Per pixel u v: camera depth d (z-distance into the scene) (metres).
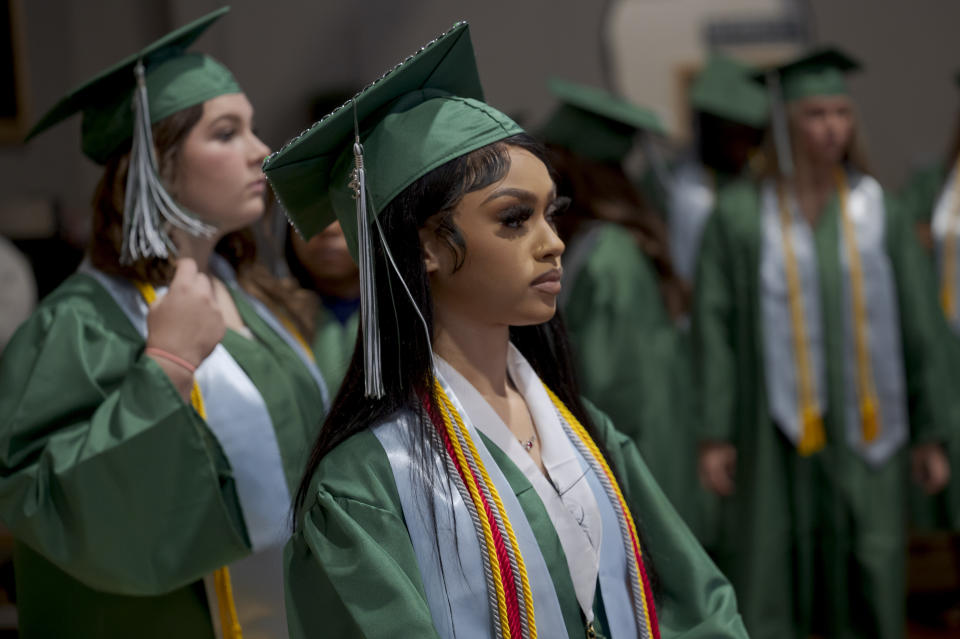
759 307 3.47
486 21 5.75
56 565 1.77
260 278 2.20
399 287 1.35
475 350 1.41
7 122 5.02
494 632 1.31
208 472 1.72
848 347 3.44
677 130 5.71
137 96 1.92
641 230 3.59
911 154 5.71
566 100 3.59
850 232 3.45
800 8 5.72
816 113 3.43
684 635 1.46
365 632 1.25
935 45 5.70
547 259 1.36
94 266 1.95
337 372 2.12
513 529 1.34
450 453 1.34
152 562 1.70
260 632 1.90
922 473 3.54
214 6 5.43
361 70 5.72
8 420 1.75
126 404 1.70
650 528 1.55
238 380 1.94
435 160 1.33
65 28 5.10
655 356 3.50
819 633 3.53
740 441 3.51
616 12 5.74
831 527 3.44
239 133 1.98
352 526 1.29
